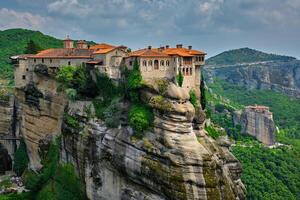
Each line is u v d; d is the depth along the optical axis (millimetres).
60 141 109500
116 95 98812
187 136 84250
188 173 80875
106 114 95188
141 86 90375
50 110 115500
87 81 104312
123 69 99125
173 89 86562
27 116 123438
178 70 97125
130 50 114250
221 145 104562
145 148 84625
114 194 90812
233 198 86000
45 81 116688
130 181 88125
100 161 93125
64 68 108438
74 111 103375
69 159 104125
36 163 121125
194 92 100500
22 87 122688
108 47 115188
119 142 89375
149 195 84562
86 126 98375
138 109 88875
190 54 102000
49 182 109000
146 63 93938
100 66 102188
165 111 84438
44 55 115688
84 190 98438
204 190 80938
